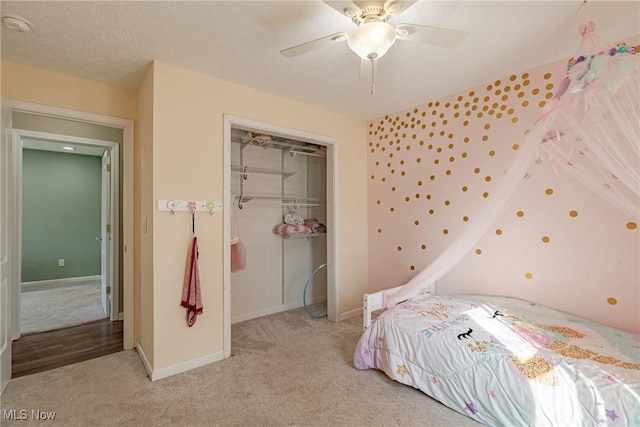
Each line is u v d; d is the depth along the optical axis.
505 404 1.65
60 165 5.38
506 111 2.59
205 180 2.47
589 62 1.53
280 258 3.91
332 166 3.47
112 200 3.52
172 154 2.31
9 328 2.18
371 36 1.47
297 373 2.31
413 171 3.30
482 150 2.75
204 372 2.33
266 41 2.02
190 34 1.93
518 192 2.52
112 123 2.66
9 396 2.02
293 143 3.84
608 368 1.57
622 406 1.38
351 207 3.63
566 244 2.31
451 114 2.96
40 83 2.33
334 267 3.47
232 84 2.64
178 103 2.34
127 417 1.81
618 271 2.09
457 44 1.60
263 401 1.97
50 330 3.22
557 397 1.52
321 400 1.98
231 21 1.80
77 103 2.48
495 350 1.79
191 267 2.32
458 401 1.83
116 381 2.20
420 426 1.74
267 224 3.79
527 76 2.47
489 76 2.57
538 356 1.71
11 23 1.75
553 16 1.78
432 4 1.66
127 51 2.11
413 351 2.05
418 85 2.72
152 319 2.24
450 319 2.20
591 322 2.12
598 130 1.66
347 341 2.91
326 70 2.43
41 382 2.19
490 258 2.71
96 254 5.68
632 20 1.83
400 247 3.44
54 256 5.32
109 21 1.77
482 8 1.70
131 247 2.74
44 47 2.04
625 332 1.98
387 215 3.57
